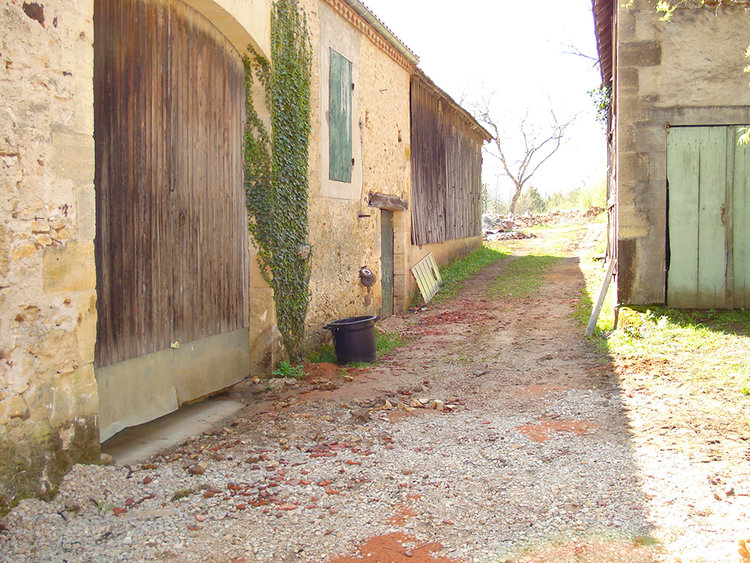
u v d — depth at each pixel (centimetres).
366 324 789
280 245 717
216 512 364
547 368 707
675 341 748
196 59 586
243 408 595
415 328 1042
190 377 588
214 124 623
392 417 550
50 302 376
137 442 486
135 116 496
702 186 851
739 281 846
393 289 1209
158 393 539
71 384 392
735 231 846
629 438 462
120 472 407
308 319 802
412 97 1305
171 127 548
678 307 860
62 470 382
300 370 714
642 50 852
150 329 525
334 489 394
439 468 426
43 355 371
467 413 556
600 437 470
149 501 379
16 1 349
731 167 843
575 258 1873
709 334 759
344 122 917
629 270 872
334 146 881
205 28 602
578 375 664
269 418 546
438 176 1532
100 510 365
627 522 336
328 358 812
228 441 488
